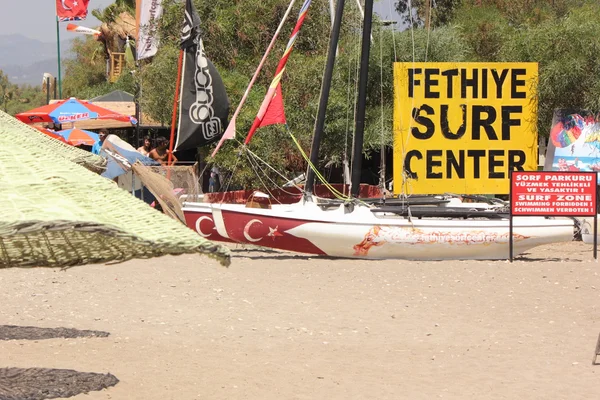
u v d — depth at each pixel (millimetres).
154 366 9680
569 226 18016
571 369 9812
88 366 9602
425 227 17922
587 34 22484
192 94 20891
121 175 21438
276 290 14609
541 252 19422
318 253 18141
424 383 9195
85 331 11453
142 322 12148
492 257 18125
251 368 9688
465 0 39562
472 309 13234
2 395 8164
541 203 17766
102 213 6188
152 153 24297
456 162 19609
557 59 22703
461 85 19531
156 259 17625
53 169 6961
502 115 19609
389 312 12984
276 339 11211
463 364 10031
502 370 9766
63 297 13898
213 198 22062
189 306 13289
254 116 24547
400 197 20703
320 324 12156
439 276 16062
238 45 27531
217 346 10766
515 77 19578
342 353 10508
